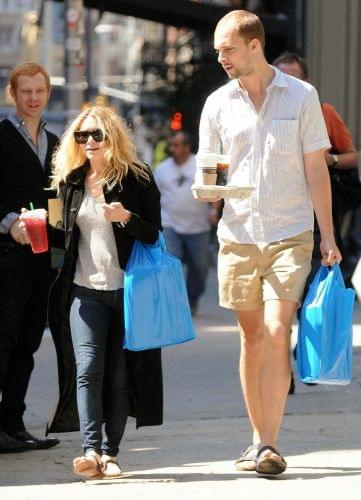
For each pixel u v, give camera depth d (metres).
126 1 40.97
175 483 15.38
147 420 15.80
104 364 15.68
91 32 86.38
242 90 15.60
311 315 15.18
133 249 15.55
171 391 22.64
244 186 15.21
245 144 15.59
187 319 15.63
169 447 17.98
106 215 15.11
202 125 15.97
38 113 17.48
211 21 40.69
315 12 34.75
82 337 15.43
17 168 17.31
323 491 14.62
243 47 15.34
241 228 15.70
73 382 15.98
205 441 18.41
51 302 15.99
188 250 34.44
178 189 34.22
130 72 124.88
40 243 15.99
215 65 61.16
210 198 15.26
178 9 40.28
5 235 17.22
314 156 15.48
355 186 20.72
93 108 15.62
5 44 154.38
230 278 15.88
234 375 24.34
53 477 15.98
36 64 17.55
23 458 17.30
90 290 15.59
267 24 39.81
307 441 18.14
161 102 66.75
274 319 15.23
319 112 15.52
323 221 15.45
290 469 16.09
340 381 15.31
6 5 154.25
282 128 15.45
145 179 15.60
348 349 15.35
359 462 16.52
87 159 15.66
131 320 15.32
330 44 34.50
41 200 17.39
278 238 15.56
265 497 14.33
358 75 34.47
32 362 17.89
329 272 15.43
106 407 15.94
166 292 15.45
